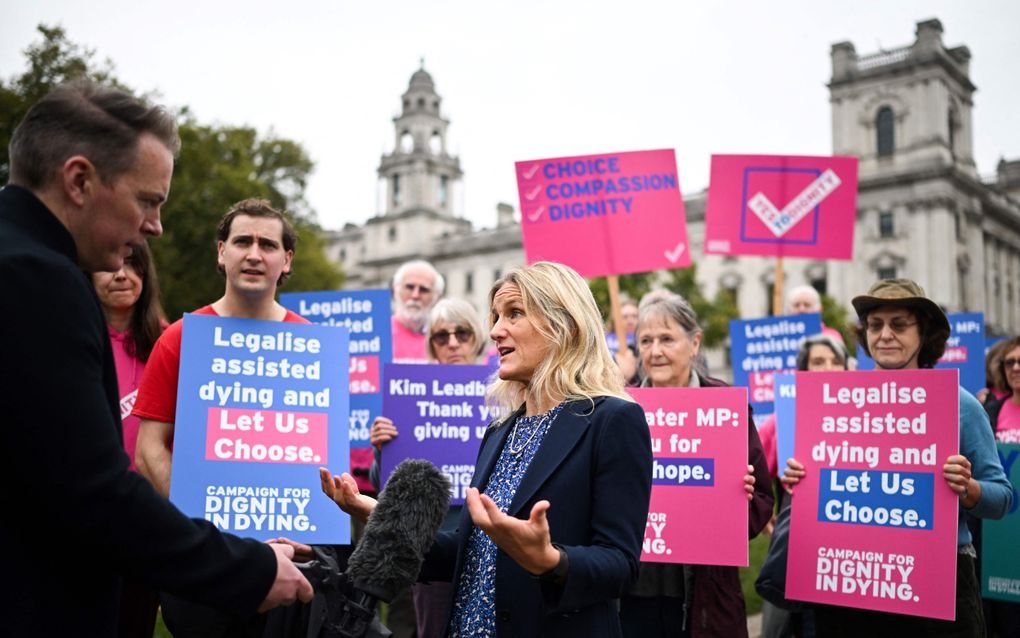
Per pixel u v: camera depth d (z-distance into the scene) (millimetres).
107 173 2051
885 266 56531
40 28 23375
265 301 3820
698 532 3875
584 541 2504
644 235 6699
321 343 3641
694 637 3850
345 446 3564
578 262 6723
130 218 2104
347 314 6445
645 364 4539
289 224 3938
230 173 30141
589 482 2531
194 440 3400
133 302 4191
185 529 2029
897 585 3490
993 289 62844
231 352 3529
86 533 1877
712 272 61500
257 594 2109
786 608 4051
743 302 60125
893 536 3533
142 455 3539
